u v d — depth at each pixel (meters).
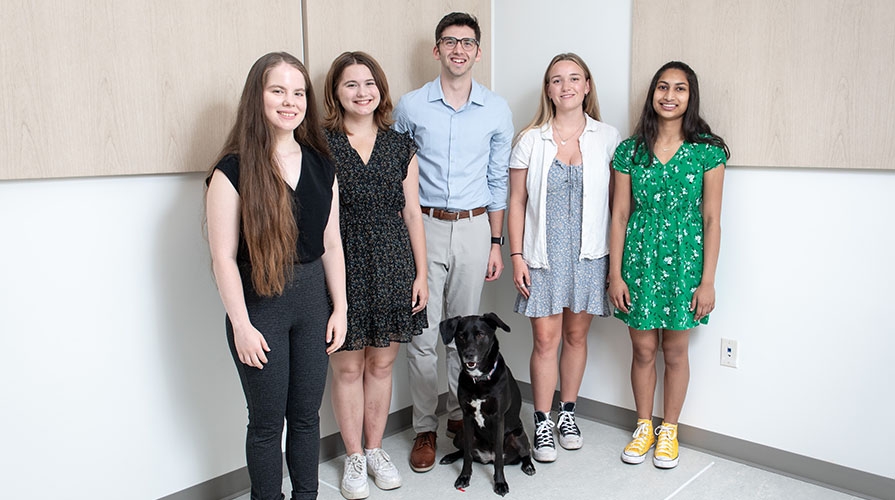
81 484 2.07
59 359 2.00
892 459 2.30
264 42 2.33
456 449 2.78
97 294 2.05
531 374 2.81
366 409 2.51
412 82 2.82
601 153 2.59
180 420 2.28
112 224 2.06
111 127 2.01
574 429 2.79
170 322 2.22
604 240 2.63
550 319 2.71
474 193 2.59
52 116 1.89
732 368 2.62
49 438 2.00
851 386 2.36
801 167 2.37
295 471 2.11
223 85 2.24
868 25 2.17
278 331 1.91
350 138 2.29
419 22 2.81
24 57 1.83
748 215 2.52
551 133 2.62
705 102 2.54
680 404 2.63
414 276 2.38
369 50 2.64
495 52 3.20
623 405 2.97
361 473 2.42
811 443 2.47
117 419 2.13
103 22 1.96
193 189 2.24
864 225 2.28
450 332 2.37
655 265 2.50
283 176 1.89
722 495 2.38
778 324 2.49
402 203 2.33
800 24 2.30
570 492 2.41
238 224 1.86
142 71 2.05
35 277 1.93
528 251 2.69
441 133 2.52
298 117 1.88
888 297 2.26
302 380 2.02
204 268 2.28
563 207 2.61
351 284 2.24
